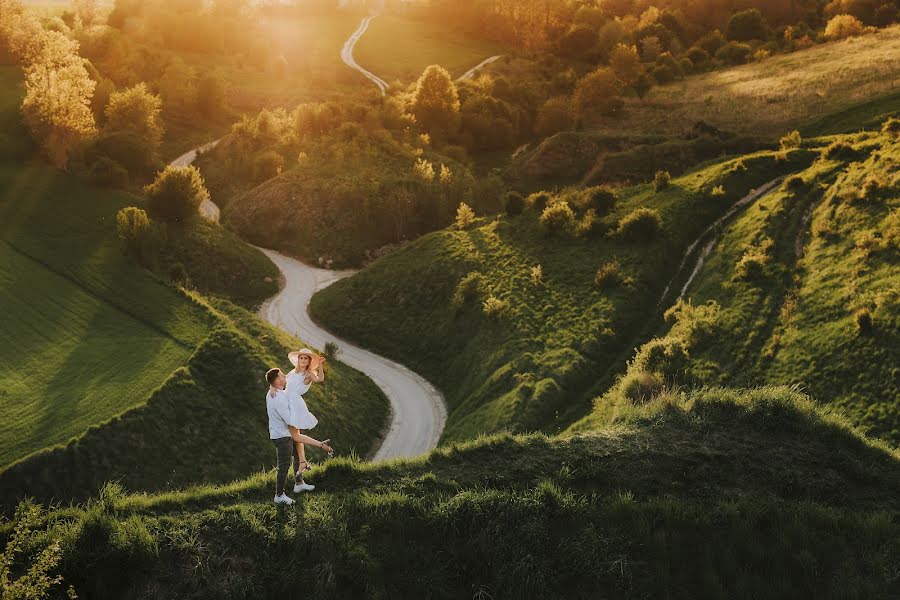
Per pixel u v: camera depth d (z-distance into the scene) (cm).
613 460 1577
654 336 5316
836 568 1257
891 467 1625
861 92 9975
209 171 12119
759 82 11962
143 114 11631
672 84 13738
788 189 6350
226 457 4209
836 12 17212
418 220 9744
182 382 4509
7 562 1112
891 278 4434
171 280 6938
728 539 1320
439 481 1458
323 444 1331
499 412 4750
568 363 5088
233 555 1231
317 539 1253
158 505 1332
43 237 7225
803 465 1595
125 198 8669
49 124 9494
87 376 4631
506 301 6141
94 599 1164
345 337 6919
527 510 1345
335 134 12012
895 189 5400
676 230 6456
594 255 6512
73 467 3741
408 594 1227
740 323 4734
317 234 9550
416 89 13725
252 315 6041
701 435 1705
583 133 11156
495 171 11800
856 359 3994
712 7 19225
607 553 1283
